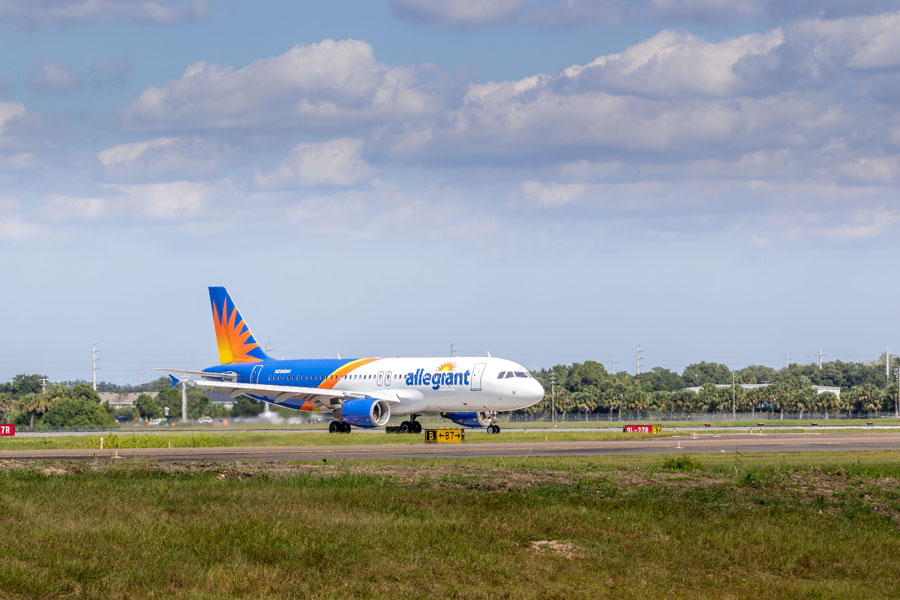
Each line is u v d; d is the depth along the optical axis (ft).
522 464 396.98
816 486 333.01
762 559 231.30
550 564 219.00
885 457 463.01
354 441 590.96
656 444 571.28
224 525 238.27
